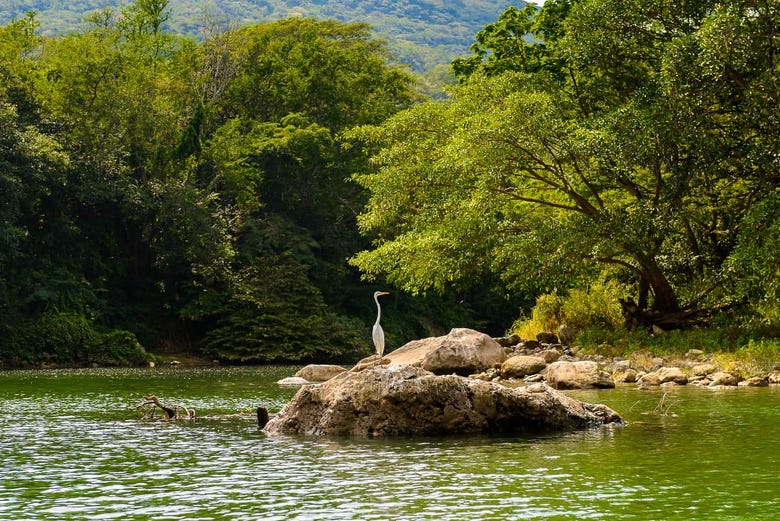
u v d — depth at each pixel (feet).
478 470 42.29
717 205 115.03
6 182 162.40
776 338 101.24
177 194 190.90
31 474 42.63
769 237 91.45
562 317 130.00
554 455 46.39
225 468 43.75
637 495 36.29
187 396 89.51
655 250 109.91
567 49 118.73
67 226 184.03
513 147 107.24
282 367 172.65
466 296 263.70
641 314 116.06
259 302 199.62
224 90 245.86
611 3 111.45
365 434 54.95
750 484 38.32
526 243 107.24
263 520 32.78
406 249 123.44
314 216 239.50
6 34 198.80
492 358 100.99
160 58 238.68
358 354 217.97
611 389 81.92
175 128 209.46
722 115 111.24
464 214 112.98
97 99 193.67
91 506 35.45
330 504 35.27
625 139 101.50
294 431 57.11
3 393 95.20
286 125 235.81
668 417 60.95
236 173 215.10
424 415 54.95
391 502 35.50
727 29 96.48
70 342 170.71
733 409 64.95
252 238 216.74
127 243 201.87
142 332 194.18
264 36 252.01
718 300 107.86
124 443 53.01
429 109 136.05
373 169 232.73
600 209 110.11
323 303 213.05
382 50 279.49
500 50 156.87
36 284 175.01
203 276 196.85
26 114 181.27
